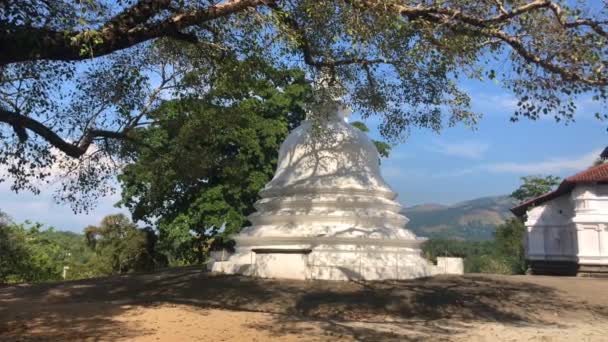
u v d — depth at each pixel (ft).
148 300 50.72
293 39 39.17
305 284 55.11
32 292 59.36
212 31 45.34
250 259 62.54
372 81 55.93
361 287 53.47
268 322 38.58
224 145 89.71
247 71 49.08
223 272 63.77
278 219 63.67
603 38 34.50
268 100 93.76
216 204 88.69
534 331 38.52
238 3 38.99
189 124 63.62
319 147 66.13
